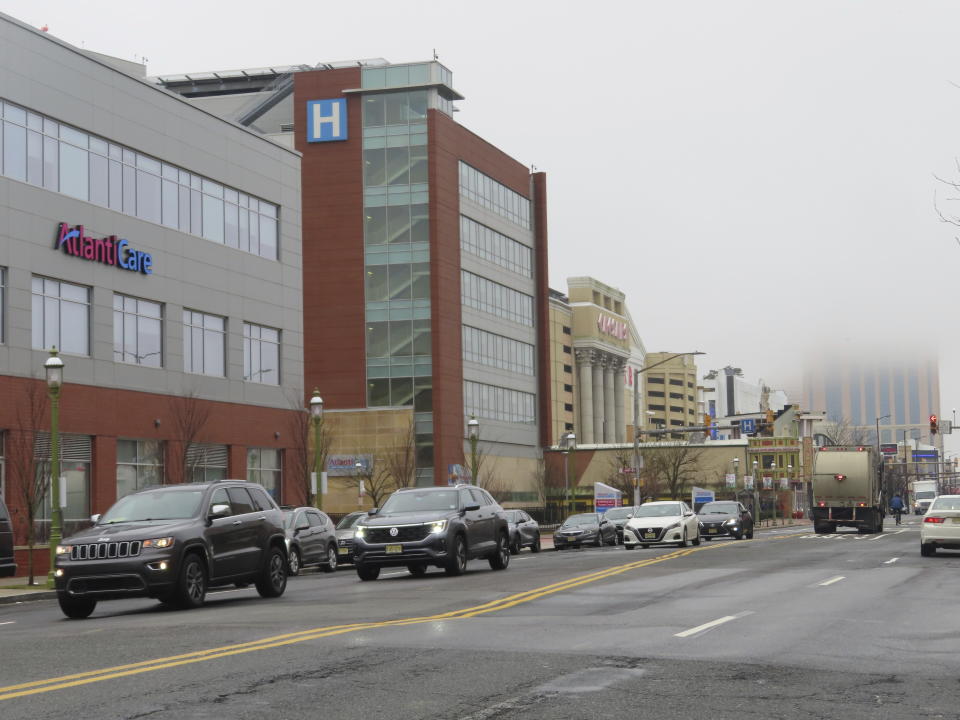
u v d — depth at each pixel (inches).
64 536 1587.1
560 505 4065.0
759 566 1151.0
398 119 3427.7
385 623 630.5
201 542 797.9
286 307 2148.1
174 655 503.2
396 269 3393.2
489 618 656.4
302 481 2132.1
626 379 5777.6
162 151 1836.9
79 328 1657.2
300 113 3467.0
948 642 551.5
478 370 3597.4
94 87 1696.6
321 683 422.9
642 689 412.2
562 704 382.6
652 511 1734.7
